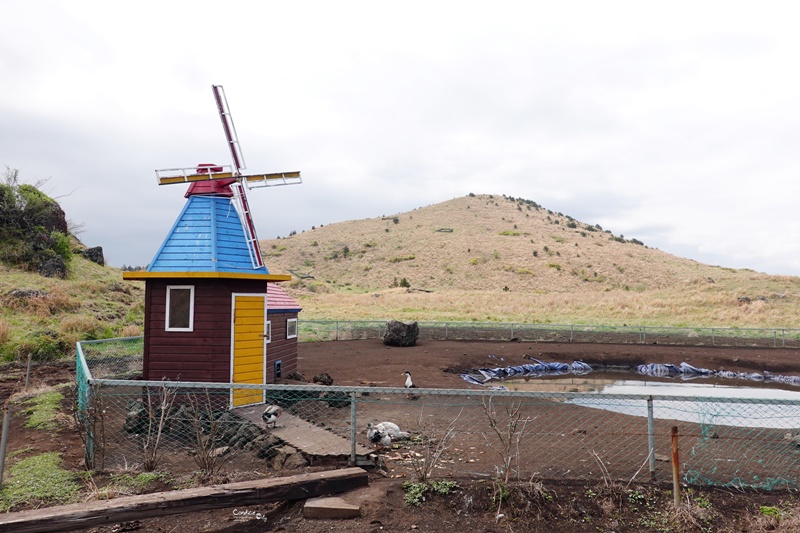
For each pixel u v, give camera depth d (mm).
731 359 25734
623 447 10445
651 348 28797
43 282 32312
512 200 161000
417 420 13000
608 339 32312
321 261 109000
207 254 13492
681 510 6898
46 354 22781
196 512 7348
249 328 13508
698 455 9688
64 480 8211
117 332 28219
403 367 22078
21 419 12750
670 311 48031
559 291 80750
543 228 123625
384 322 35312
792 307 46719
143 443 10570
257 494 7227
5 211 36812
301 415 13305
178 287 13055
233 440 10477
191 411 11211
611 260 97188
